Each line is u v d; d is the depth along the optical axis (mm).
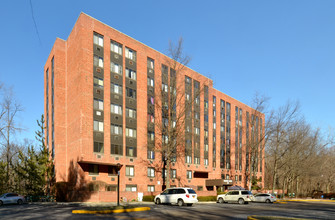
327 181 70625
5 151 47156
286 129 49250
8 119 38438
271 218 14633
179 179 44188
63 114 38250
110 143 34250
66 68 39375
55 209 20516
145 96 40125
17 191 38719
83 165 32312
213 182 50812
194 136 48156
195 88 50625
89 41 34188
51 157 39531
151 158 39562
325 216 17750
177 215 16766
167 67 44719
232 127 62312
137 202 30031
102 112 34062
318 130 64750
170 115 35406
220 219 15109
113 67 36438
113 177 34688
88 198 30047
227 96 61969
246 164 66188
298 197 61750
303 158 52500
